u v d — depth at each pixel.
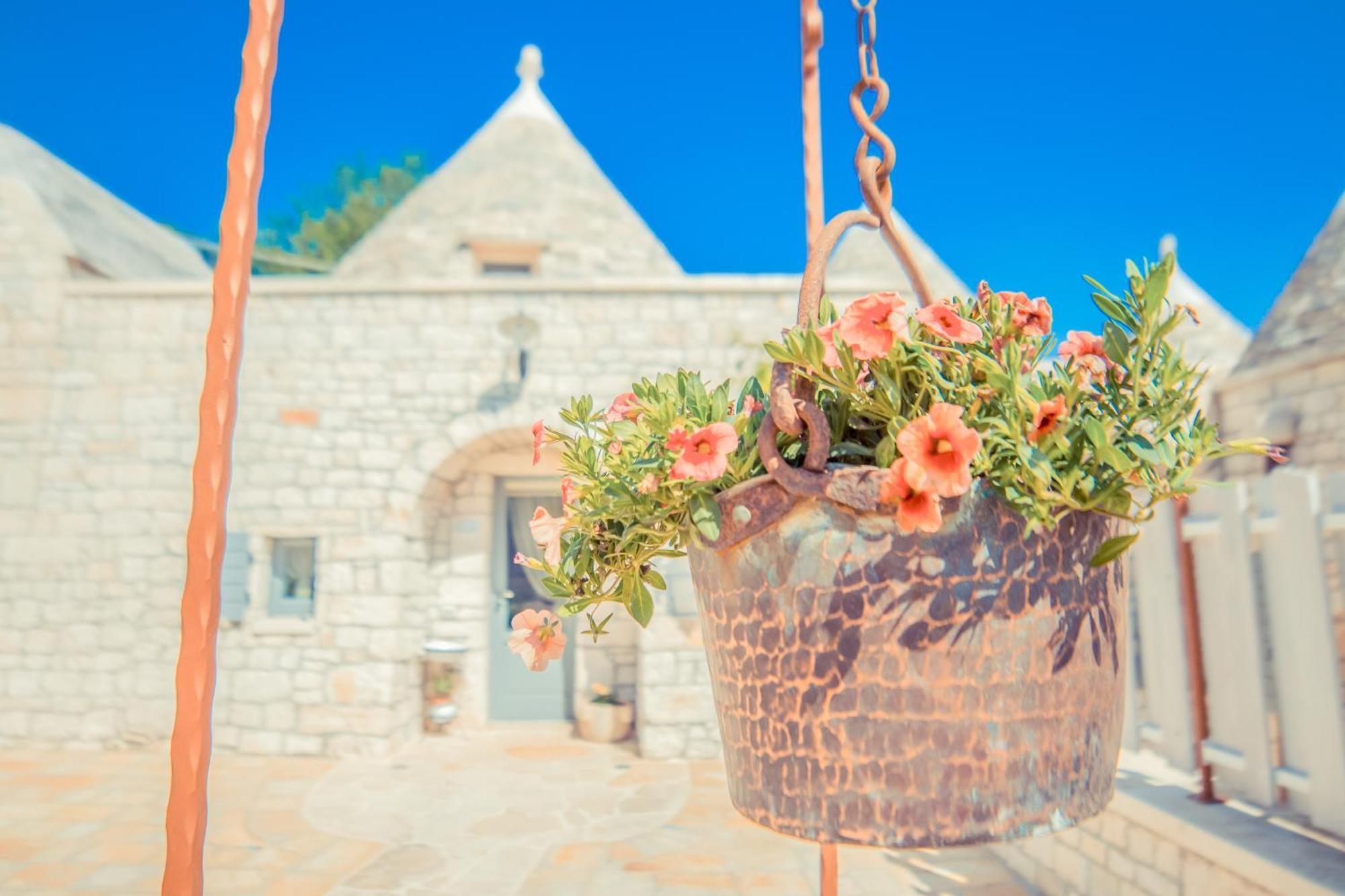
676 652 7.57
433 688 8.32
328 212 23.94
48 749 7.75
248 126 1.05
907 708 0.81
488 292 8.12
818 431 0.80
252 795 6.25
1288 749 2.75
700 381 1.00
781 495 0.83
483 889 4.43
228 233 1.01
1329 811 2.52
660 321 8.12
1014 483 0.82
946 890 4.08
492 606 8.66
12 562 7.95
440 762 7.32
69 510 7.99
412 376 8.03
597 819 5.67
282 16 1.10
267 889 4.45
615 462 1.00
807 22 1.52
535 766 7.16
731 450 0.81
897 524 0.80
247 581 7.76
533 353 8.06
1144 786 3.10
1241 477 8.12
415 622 8.16
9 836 5.36
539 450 1.09
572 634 8.61
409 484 7.91
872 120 1.14
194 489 0.96
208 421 0.97
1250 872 2.38
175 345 8.14
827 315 0.99
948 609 0.80
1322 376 7.37
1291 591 2.69
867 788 0.82
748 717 0.90
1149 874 3.00
